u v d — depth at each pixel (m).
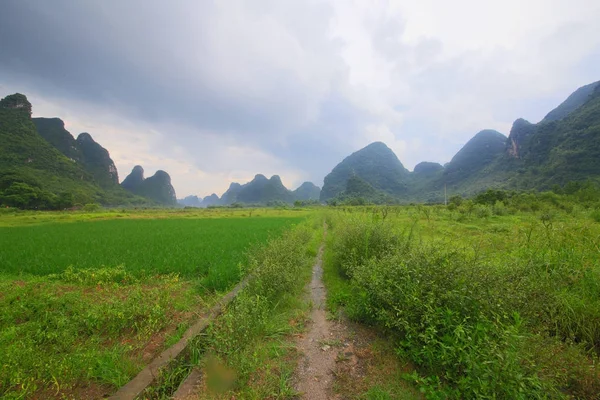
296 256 7.07
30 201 62.31
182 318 4.80
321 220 26.22
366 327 4.52
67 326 4.26
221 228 18.33
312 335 4.36
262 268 5.62
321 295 6.21
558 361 2.88
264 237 13.30
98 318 4.39
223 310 4.48
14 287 5.99
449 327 3.12
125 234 15.16
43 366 3.18
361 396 2.93
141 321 4.53
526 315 3.38
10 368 3.05
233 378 3.16
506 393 2.42
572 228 6.09
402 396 2.85
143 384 3.02
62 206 68.06
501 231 10.67
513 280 3.80
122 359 3.48
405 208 33.78
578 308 3.78
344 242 7.86
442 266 3.81
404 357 3.46
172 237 13.66
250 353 3.53
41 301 5.14
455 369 2.87
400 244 6.59
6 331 4.02
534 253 5.27
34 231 17.58
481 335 2.85
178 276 6.99
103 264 7.84
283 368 3.41
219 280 6.23
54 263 8.26
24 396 2.91
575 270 4.49
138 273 7.13
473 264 3.75
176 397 2.92
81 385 3.13
